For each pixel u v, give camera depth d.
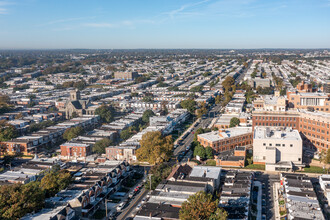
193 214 126.25
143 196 171.00
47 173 177.62
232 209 143.50
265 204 159.38
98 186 165.75
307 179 174.50
